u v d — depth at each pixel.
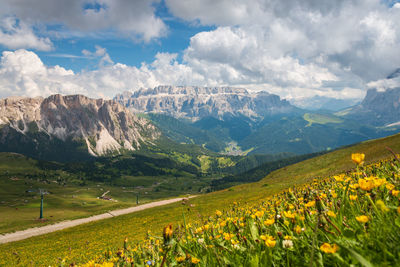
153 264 2.68
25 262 28.17
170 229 2.24
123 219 70.38
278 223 2.54
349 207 2.28
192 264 2.29
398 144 60.25
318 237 1.97
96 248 27.83
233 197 66.88
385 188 2.46
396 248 1.34
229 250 2.24
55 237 59.38
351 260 1.38
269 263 1.83
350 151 89.38
